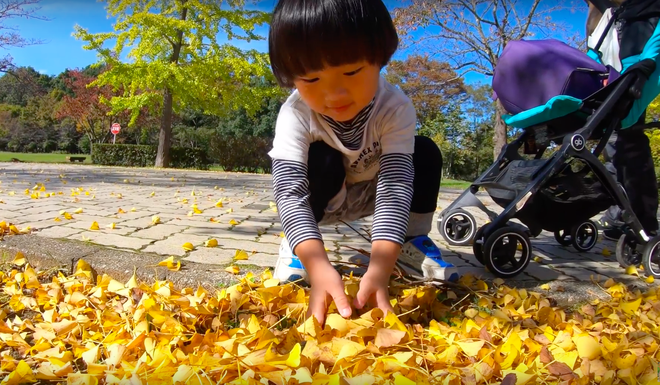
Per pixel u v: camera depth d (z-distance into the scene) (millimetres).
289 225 1358
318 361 1049
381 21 1076
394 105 1465
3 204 3600
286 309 1403
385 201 1407
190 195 5082
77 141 34719
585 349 1144
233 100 14617
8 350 1212
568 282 1905
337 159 1577
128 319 1314
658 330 1369
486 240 1890
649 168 2467
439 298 1629
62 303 1482
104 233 2492
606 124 2211
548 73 2086
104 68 28562
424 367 1078
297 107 1467
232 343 1077
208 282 1686
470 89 24484
